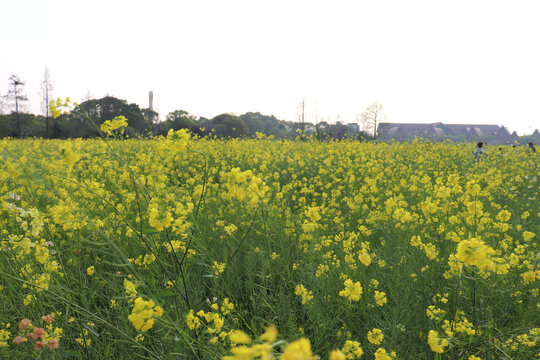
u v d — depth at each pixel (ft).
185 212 6.81
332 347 7.69
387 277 10.07
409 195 20.98
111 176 20.45
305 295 8.36
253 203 8.83
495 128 467.11
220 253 11.52
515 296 9.05
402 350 7.64
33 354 6.82
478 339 7.58
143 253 10.87
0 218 13.05
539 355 6.97
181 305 7.68
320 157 37.86
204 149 36.88
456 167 35.24
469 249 4.90
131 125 154.92
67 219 5.97
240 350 2.13
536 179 27.55
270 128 294.46
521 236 14.48
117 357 7.67
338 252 12.00
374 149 50.67
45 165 18.60
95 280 9.10
